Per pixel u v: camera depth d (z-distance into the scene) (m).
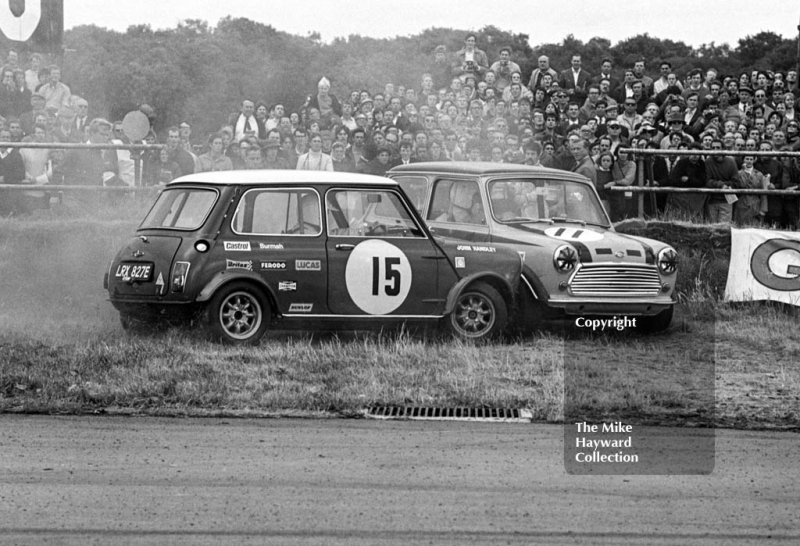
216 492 15.52
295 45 53.12
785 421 20.69
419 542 13.63
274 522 14.28
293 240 26.19
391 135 37.88
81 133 39.12
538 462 17.38
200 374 22.11
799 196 36.38
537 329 28.97
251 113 40.25
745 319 31.58
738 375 24.69
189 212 26.34
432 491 15.74
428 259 27.06
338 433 18.97
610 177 36.22
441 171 31.22
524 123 40.16
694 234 35.47
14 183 34.88
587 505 15.27
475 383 22.19
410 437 18.81
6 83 37.94
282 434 18.80
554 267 28.33
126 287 25.98
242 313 25.69
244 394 21.00
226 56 51.62
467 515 14.71
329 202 26.70
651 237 35.44
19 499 15.07
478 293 27.47
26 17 39.66
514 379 22.78
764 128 40.16
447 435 18.98
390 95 43.19
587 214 31.06
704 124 40.12
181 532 13.87
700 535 14.16
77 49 50.53
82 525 14.08
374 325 26.72
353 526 14.18
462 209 30.47
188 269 25.30
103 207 35.88
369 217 27.02
